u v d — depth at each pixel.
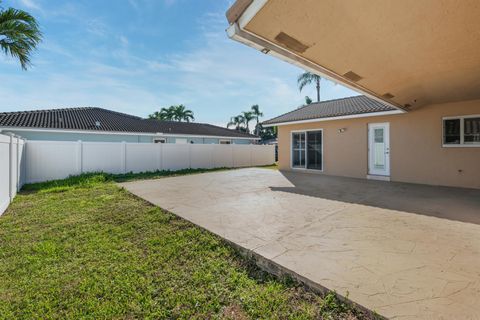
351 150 9.95
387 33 3.12
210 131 21.56
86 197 6.46
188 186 7.96
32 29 5.82
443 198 5.95
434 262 2.71
